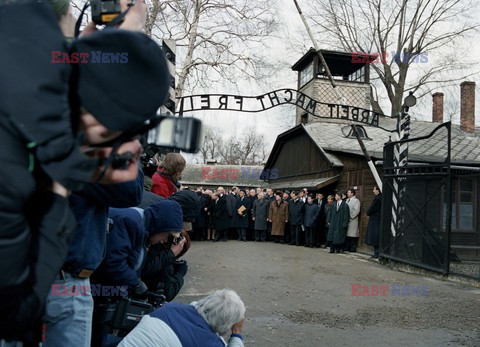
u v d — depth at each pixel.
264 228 15.91
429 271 8.60
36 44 0.83
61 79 0.84
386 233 10.23
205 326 2.45
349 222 12.97
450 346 4.46
